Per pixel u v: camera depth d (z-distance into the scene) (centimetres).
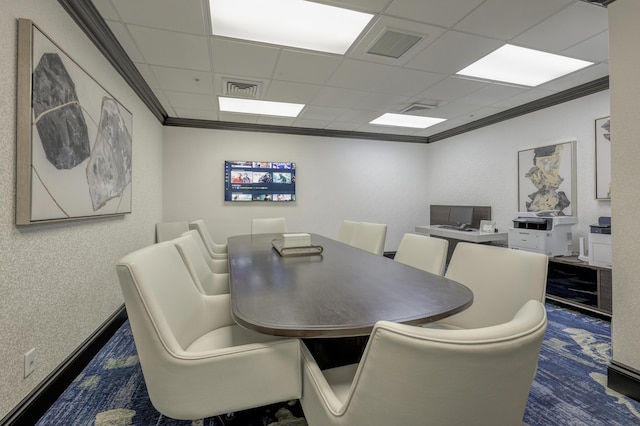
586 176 330
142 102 344
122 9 202
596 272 279
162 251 128
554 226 321
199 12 207
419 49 255
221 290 204
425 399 59
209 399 95
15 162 139
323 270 169
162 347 92
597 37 237
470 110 416
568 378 179
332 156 535
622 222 165
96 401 158
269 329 91
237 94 356
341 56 267
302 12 208
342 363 142
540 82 322
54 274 168
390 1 197
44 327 158
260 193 491
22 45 140
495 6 201
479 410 63
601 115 316
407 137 572
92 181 207
